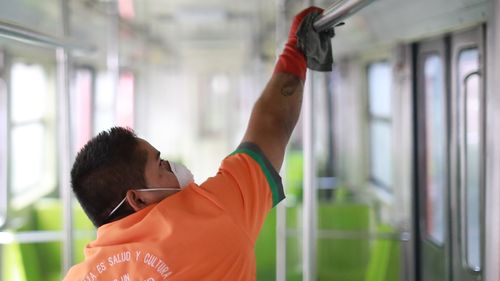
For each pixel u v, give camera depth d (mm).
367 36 3955
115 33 4289
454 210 2846
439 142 3316
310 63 1491
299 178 5406
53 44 2025
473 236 2699
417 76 3408
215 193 1129
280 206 2768
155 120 9375
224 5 4590
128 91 6848
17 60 4105
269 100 1389
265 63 6105
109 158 1147
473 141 2660
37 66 4750
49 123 5035
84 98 5684
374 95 5039
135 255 1095
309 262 2367
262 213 1200
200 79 13125
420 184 3467
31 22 2922
